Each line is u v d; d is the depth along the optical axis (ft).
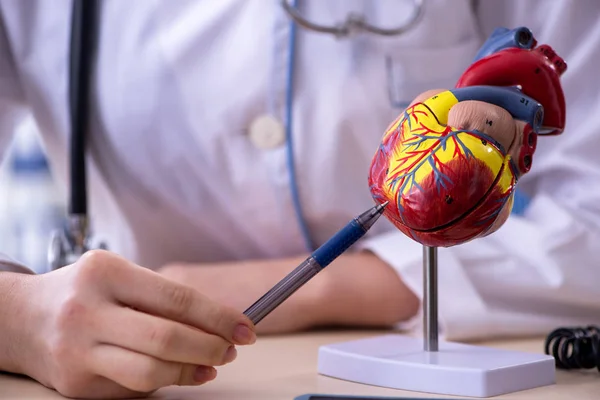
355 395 1.77
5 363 2.02
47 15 3.30
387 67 3.14
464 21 3.24
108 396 1.78
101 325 1.72
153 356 1.69
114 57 3.18
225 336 1.76
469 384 1.81
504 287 2.70
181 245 3.40
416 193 1.75
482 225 1.76
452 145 1.75
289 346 2.51
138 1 3.18
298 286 1.84
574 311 2.74
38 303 1.88
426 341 2.04
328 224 3.23
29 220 6.16
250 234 3.29
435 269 2.04
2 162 3.59
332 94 3.08
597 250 2.76
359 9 3.17
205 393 1.83
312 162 3.12
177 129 3.14
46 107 3.35
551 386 1.93
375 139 3.15
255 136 3.07
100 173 3.30
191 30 3.10
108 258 1.78
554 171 3.13
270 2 3.08
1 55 3.35
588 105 3.08
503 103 1.83
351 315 2.83
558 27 3.10
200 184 3.21
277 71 3.06
